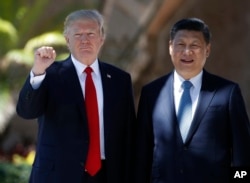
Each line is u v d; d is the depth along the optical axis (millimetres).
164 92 15555
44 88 15125
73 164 15062
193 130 14977
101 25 15609
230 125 14992
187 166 14867
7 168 29469
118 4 37688
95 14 15484
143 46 36750
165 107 15336
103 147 15469
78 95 15367
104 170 15438
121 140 15781
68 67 15672
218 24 34750
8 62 39406
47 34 39844
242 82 34500
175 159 14969
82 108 15266
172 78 15641
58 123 15211
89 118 15352
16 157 37969
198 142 14906
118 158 15641
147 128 15555
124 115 15852
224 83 15383
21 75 40312
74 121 15195
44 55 14492
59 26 42500
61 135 15148
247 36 34500
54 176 15062
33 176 15508
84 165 15094
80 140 15141
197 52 15180
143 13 36906
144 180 15453
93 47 15383
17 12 43094
